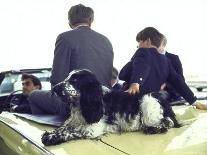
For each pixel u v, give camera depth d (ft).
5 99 15.57
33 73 17.06
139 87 10.08
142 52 10.72
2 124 10.21
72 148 7.80
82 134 8.55
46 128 9.64
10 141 9.39
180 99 13.03
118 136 8.75
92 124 8.79
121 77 11.19
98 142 8.23
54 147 7.95
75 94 8.75
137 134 8.96
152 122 9.23
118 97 9.39
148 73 10.41
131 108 9.32
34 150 7.94
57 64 10.69
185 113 10.94
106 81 11.45
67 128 8.93
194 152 7.18
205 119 10.33
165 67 11.04
